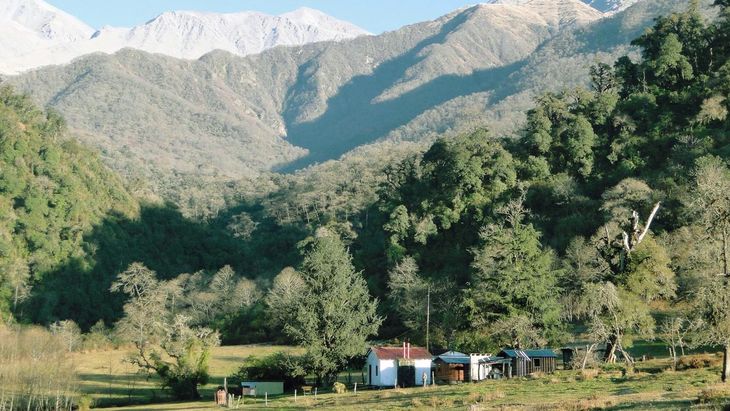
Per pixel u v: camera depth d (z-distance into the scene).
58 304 194.38
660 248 86.69
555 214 150.50
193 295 187.25
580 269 99.19
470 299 92.56
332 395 79.50
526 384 69.38
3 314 180.88
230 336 161.00
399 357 85.12
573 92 189.62
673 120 166.38
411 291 124.81
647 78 183.75
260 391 92.38
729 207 64.12
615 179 154.62
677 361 73.06
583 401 52.47
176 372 99.50
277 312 130.00
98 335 159.62
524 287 90.12
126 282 198.88
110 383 110.00
